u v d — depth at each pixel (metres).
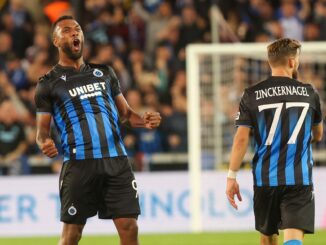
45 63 47.47
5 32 49.69
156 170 42.53
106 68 21.97
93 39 48.84
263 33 50.53
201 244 34.22
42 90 21.23
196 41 49.09
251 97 20.73
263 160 20.61
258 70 42.53
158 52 47.97
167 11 51.53
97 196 21.19
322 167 40.00
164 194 39.81
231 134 41.50
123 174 21.11
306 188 20.41
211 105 42.28
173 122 43.34
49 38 49.12
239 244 34.03
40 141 21.19
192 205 38.22
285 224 20.23
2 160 42.03
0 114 42.38
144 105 43.94
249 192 39.38
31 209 39.69
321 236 35.75
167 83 46.56
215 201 39.50
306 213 20.23
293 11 52.03
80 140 20.92
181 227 39.75
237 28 50.03
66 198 21.05
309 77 43.31
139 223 39.62
